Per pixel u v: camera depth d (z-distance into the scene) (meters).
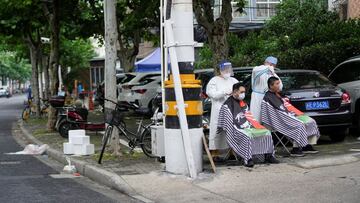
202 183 7.91
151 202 7.30
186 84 8.27
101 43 28.36
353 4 19.94
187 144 8.18
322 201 6.71
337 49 15.20
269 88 9.46
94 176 9.16
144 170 9.07
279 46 18.56
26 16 20.38
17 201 7.51
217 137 9.04
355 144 10.99
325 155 9.54
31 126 19.56
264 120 9.45
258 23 30.03
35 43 24.83
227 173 8.36
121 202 7.45
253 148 8.71
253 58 20.02
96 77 45.50
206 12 12.86
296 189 7.32
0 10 19.62
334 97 10.83
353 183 7.48
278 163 8.94
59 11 18.69
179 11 8.25
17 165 10.94
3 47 32.69
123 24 23.86
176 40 8.26
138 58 40.16
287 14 23.17
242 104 8.88
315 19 20.95
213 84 8.95
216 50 12.86
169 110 8.36
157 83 20.12
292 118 9.31
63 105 16.62
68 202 7.46
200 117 8.44
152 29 27.44
